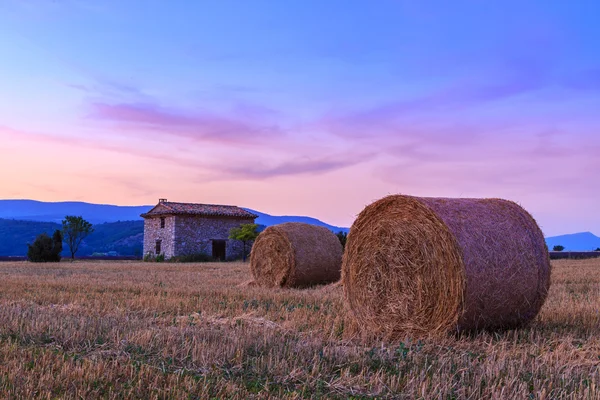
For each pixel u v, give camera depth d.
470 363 6.97
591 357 7.54
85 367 6.55
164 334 8.45
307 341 8.07
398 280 9.91
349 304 10.80
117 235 156.88
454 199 10.12
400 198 9.98
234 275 23.92
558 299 13.17
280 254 19.22
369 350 7.73
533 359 7.24
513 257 9.40
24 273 24.98
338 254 19.83
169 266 33.53
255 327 9.54
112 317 10.55
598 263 32.28
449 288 9.12
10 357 7.11
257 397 5.77
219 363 6.97
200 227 47.75
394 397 5.84
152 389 5.93
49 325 9.14
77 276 22.48
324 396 5.86
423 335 9.44
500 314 9.38
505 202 10.27
